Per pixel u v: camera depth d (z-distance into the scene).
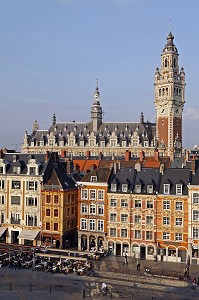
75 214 100.88
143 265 81.44
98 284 70.44
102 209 92.06
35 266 78.94
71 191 98.88
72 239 99.69
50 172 100.06
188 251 83.56
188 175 87.00
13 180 100.62
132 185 90.44
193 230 83.62
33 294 64.81
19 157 106.44
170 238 85.62
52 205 96.19
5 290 66.62
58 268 77.19
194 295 65.06
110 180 92.50
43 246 89.94
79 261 82.56
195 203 83.44
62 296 63.94
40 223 97.25
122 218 89.94
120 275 74.31
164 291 67.00
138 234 88.44
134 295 64.88
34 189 98.31
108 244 91.06
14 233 100.88
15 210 100.12
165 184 86.38
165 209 86.06
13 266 79.88
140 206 88.38
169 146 198.50
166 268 79.06
